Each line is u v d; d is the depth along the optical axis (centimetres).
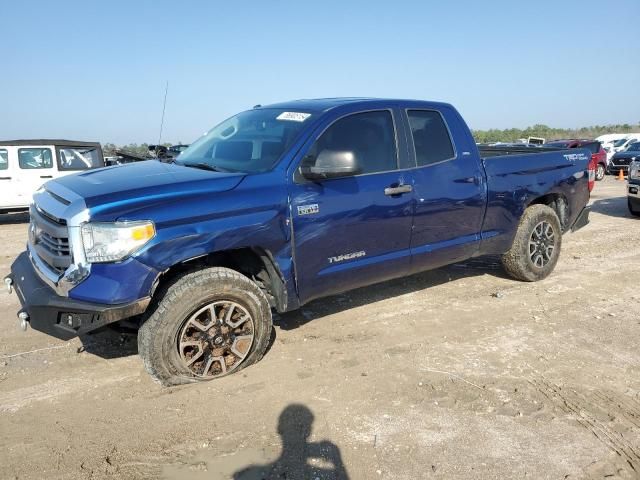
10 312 514
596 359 399
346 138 419
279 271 379
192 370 357
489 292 557
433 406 334
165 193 336
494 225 526
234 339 369
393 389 355
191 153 471
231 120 504
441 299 536
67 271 319
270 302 404
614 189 1673
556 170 582
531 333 448
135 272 318
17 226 1178
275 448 293
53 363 399
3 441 301
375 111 443
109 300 315
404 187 439
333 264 409
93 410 333
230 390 354
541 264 587
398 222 439
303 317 488
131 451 291
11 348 426
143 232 319
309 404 337
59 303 319
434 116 484
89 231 313
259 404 337
